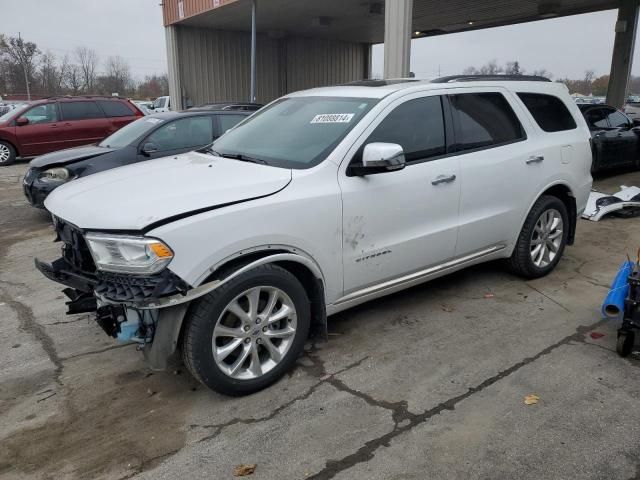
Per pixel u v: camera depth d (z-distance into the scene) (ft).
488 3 49.80
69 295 11.28
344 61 73.36
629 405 9.93
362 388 10.67
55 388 10.93
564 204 16.69
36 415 10.02
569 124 16.84
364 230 11.63
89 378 11.28
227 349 9.98
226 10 49.88
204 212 9.39
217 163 12.03
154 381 11.13
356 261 11.67
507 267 16.57
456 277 16.71
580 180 16.85
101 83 244.22
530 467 8.38
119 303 9.11
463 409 9.89
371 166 11.04
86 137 45.91
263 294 10.48
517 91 15.42
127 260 9.14
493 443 8.94
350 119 12.03
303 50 68.64
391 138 12.21
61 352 12.45
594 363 11.45
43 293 16.28
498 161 14.21
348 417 9.74
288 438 9.20
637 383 10.66
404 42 28.53
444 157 13.16
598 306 14.43
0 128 44.27
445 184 13.00
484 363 11.53
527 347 12.21
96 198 10.27
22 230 24.22
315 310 11.47
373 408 10.00
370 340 12.66
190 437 9.30
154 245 8.88
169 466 8.59
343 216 11.19
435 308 14.39
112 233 9.26
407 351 12.12
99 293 9.39
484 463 8.48
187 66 59.77
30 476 8.43
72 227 10.18
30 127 44.75
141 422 9.75
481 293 15.40
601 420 9.49
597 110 32.89
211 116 25.38
